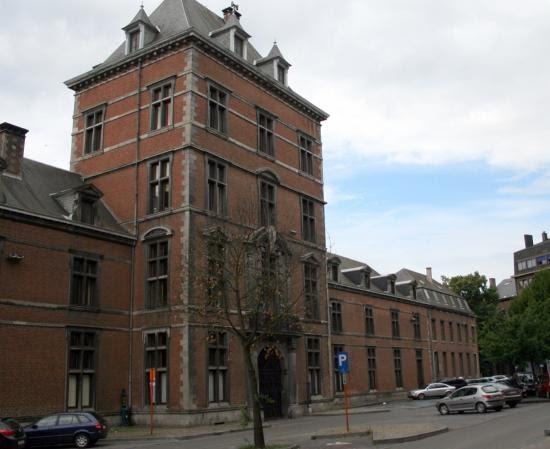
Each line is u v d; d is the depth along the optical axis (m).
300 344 32.44
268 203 32.06
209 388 26.28
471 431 19.33
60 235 24.83
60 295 24.31
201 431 23.00
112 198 29.67
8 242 22.67
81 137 31.81
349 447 16.84
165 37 29.83
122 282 27.38
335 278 43.84
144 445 19.67
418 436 17.97
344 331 43.09
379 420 26.70
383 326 48.66
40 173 27.83
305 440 19.48
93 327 25.50
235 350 27.72
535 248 92.31
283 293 22.44
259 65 35.16
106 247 26.91
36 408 22.61
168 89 29.28
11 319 22.31
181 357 25.45
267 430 24.19
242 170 30.55
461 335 64.31
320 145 38.03
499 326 45.94
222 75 30.42
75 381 24.64
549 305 47.09
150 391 25.03
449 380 48.50
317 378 33.78
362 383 43.84
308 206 35.69
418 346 53.59
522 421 21.97
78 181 30.28
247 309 22.44
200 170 27.91
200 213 27.36
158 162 28.56
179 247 26.69
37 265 23.61
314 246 35.09
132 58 30.38
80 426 20.02
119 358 26.58
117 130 30.48
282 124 34.56
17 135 26.00
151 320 26.81
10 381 21.92
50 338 23.61
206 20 33.50
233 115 30.73
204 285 22.12
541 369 55.47
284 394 30.61
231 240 23.44
